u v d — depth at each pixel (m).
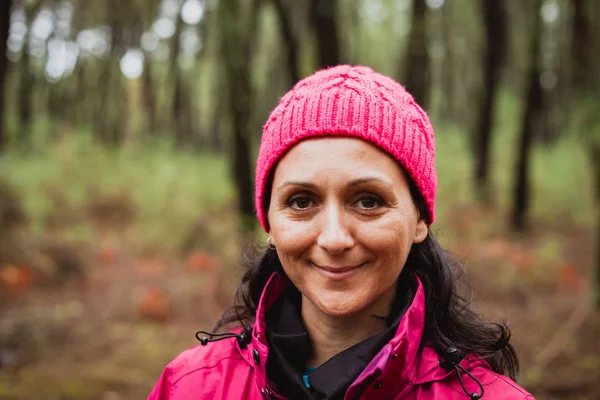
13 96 11.91
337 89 1.23
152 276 7.65
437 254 1.39
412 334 1.21
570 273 7.34
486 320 1.48
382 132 1.20
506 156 14.89
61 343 4.82
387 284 1.18
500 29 11.84
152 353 4.73
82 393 3.87
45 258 7.30
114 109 15.26
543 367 4.20
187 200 10.80
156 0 11.09
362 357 1.19
